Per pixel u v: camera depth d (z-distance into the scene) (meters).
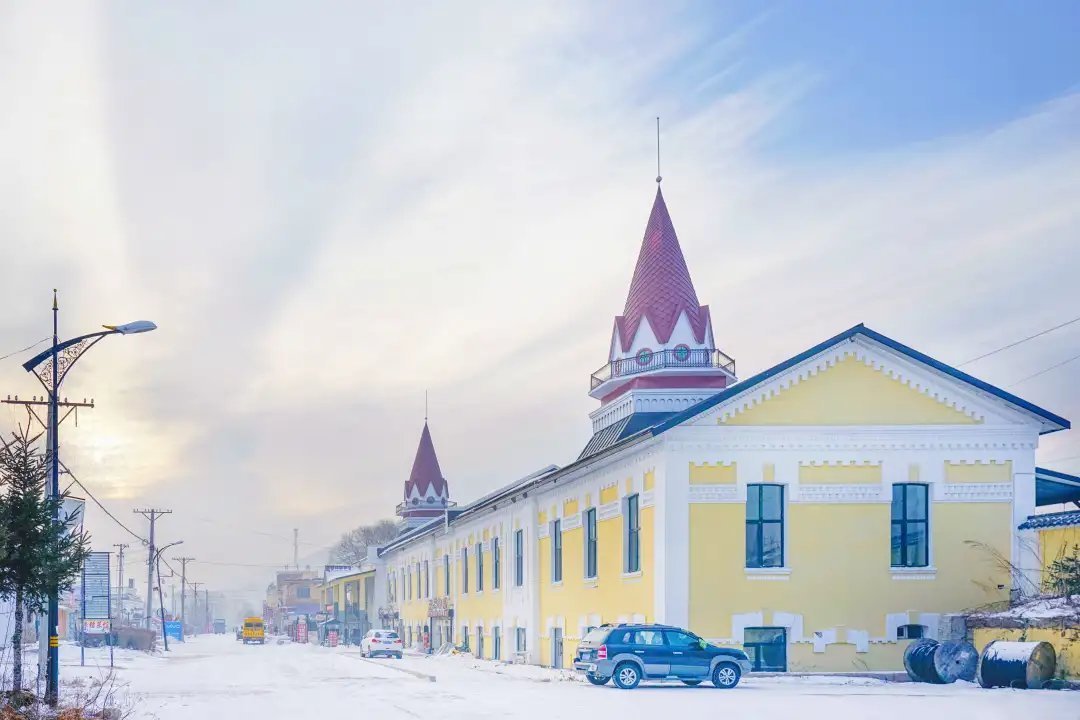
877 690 31.98
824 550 38.16
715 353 60.53
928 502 38.75
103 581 55.03
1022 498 38.72
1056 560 35.97
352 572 132.12
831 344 38.72
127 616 151.75
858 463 38.53
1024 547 38.44
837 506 38.38
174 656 79.94
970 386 38.88
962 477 38.78
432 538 84.81
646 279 62.88
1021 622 34.47
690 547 37.78
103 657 68.44
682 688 33.34
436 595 83.44
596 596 45.81
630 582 41.50
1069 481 41.22
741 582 37.75
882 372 39.00
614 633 33.84
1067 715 23.84
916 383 39.00
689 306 62.09
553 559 53.31
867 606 37.97
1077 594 34.53
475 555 70.19
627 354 62.56
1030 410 38.78
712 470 38.16
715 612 37.53
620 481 43.06
